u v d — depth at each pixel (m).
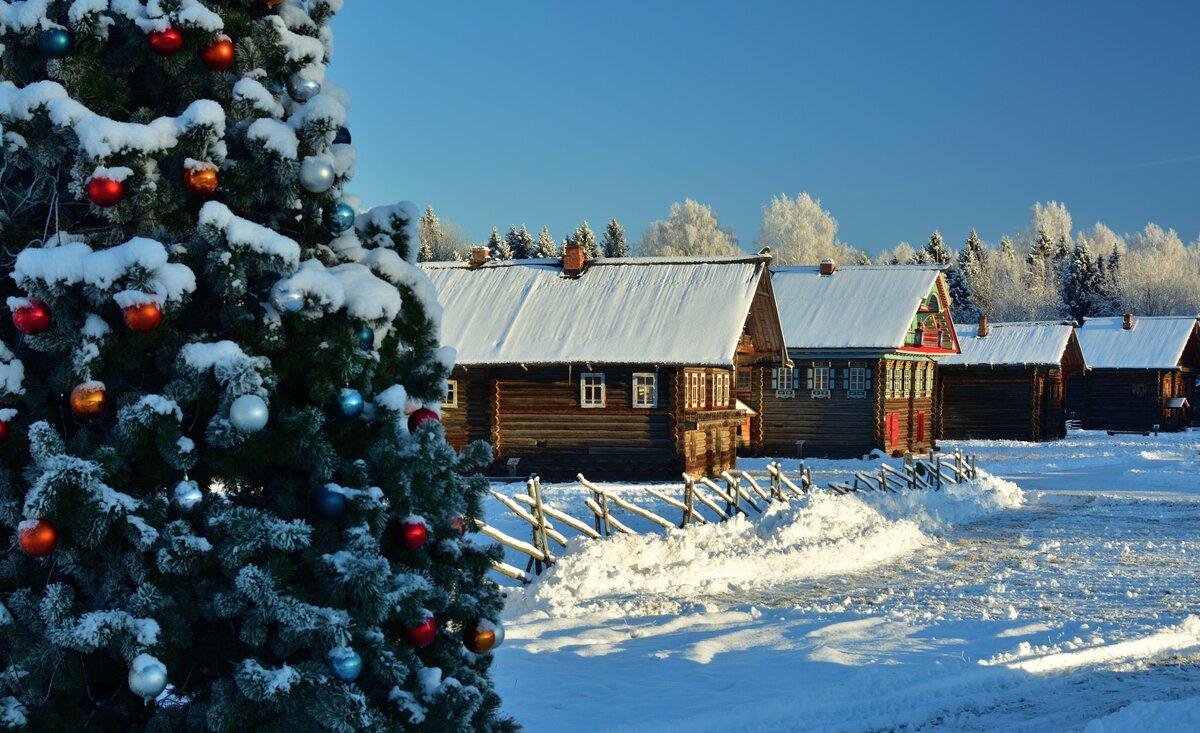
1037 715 9.00
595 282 37.47
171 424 4.79
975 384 59.81
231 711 4.74
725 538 18.05
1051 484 34.41
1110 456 44.97
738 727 8.51
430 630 5.22
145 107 5.28
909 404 48.69
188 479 5.05
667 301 35.78
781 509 20.00
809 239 114.88
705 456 36.22
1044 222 142.00
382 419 5.46
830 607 13.90
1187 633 12.20
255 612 4.86
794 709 8.91
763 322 38.22
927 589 15.51
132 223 5.09
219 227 4.96
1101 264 118.50
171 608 4.86
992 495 28.33
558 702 9.00
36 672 4.78
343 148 5.71
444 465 5.39
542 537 15.53
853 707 9.09
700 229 120.75
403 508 5.33
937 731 8.53
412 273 5.93
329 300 5.12
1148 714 8.50
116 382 5.05
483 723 5.55
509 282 38.41
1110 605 14.18
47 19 4.93
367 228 6.17
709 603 14.18
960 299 111.75
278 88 5.62
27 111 4.86
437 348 6.10
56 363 5.02
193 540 4.77
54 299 4.77
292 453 5.09
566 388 34.56
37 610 4.83
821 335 45.75
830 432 45.66
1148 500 29.05
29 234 5.11
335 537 5.18
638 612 13.49
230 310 5.17
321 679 4.71
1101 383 69.44
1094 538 21.59
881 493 25.11
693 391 35.25
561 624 12.70
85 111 4.87
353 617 4.93
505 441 35.00
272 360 5.21
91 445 4.95
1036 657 10.73
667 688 9.49
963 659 10.59
